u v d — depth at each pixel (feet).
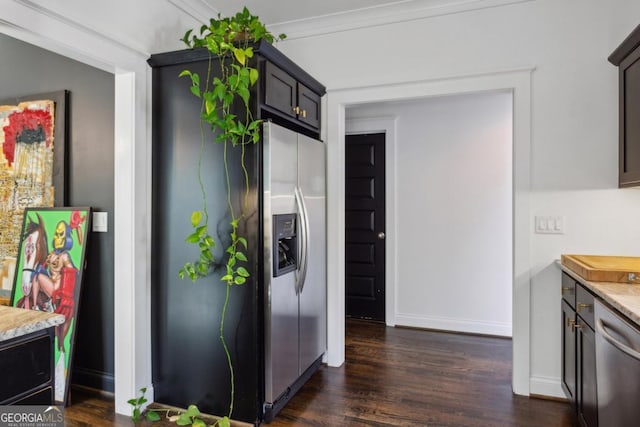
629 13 7.56
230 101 6.84
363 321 13.64
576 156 7.92
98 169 8.40
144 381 7.71
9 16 5.20
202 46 7.30
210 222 7.45
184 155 7.63
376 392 8.41
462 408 7.73
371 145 13.47
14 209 9.09
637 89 6.68
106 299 8.36
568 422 7.20
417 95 9.02
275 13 9.38
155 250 7.85
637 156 6.70
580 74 7.88
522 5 8.21
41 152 8.85
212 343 7.45
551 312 8.13
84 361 8.62
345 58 9.61
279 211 7.40
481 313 12.31
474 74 8.51
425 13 8.89
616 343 4.68
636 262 6.85
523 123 8.19
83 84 8.53
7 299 8.93
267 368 7.23
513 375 8.35
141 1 7.53
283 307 7.61
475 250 12.34
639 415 4.29
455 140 12.46
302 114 8.66
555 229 8.05
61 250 8.41
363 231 13.65
